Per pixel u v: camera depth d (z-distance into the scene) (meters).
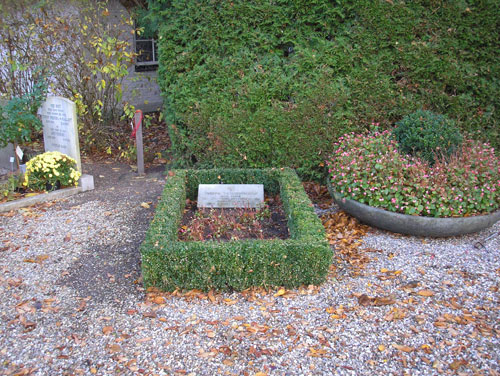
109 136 8.90
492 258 4.43
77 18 7.91
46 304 3.65
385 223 4.83
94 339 3.22
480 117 6.57
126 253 4.55
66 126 6.46
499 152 6.45
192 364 2.97
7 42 7.98
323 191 6.44
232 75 6.45
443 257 4.45
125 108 8.06
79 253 4.54
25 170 6.43
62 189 6.28
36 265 4.29
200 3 6.28
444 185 4.68
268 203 5.92
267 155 6.65
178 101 6.57
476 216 4.63
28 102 6.77
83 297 3.77
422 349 3.11
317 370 2.91
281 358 3.02
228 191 5.65
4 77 8.34
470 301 3.68
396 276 4.10
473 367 2.93
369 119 6.48
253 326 3.35
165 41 6.48
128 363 2.98
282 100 6.59
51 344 3.17
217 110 6.53
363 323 3.39
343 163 5.25
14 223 5.25
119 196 6.25
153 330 3.32
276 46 6.61
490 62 6.51
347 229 5.17
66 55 7.93
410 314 3.51
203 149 6.79
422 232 4.71
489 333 3.26
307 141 6.47
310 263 3.82
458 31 6.36
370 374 2.88
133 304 3.67
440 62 6.36
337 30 6.43
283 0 6.24
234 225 5.04
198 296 3.78
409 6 6.31
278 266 3.81
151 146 8.88
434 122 5.54
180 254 3.71
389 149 5.15
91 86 8.43
